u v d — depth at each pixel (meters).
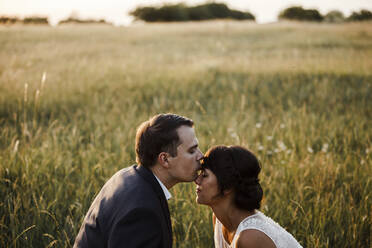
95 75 10.20
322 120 5.98
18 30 22.75
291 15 51.56
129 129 5.47
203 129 5.59
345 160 4.23
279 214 3.20
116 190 1.90
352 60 12.49
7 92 7.61
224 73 10.70
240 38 22.42
